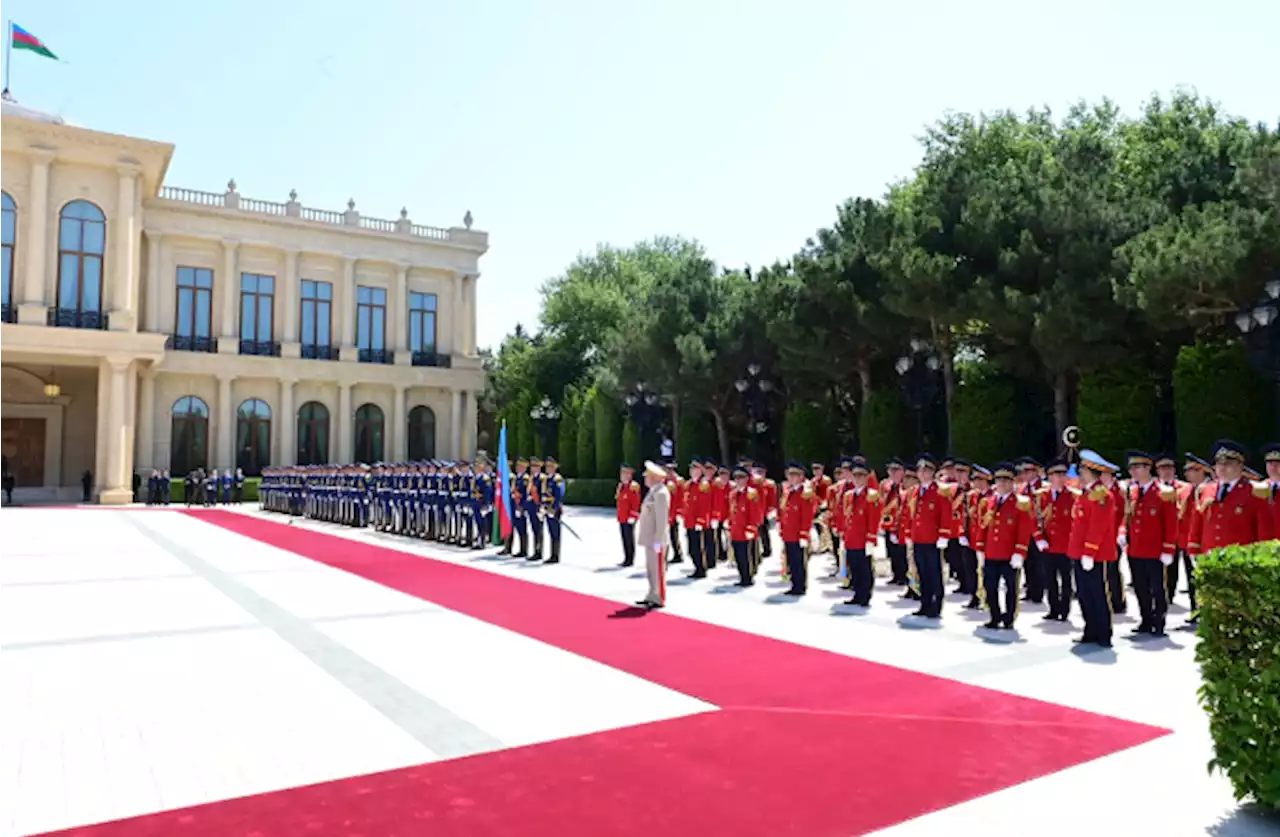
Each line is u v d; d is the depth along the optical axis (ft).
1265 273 57.00
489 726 21.77
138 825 15.94
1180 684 26.35
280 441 149.28
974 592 42.63
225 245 145.07
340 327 156.15
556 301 187.73
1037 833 15.61
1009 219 74.02
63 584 45.47
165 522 91.97
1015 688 25.79
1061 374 75.77
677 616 37.19
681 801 16.97
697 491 50.47
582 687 25.50
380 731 21.39
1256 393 63.82
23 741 20.68
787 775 18.42
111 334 123.54
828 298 88.63
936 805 16.83
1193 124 110.52
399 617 36.40
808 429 102.42
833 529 49.44
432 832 15.55
